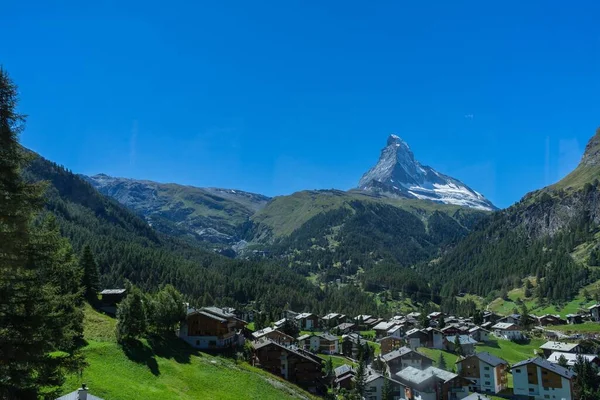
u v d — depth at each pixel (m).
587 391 117.62
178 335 116.19
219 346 114.62
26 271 30.86
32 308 30.66
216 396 81.69
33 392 33.34
